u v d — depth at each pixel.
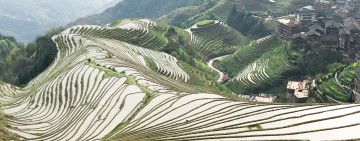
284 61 149.25
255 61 168.25
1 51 186.25
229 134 56.59
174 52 170.88
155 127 65.44
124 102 81.44
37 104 96.25
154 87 91.12
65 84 101.88
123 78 97.56
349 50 141.38
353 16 175.38
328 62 140.00
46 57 145.00
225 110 70.06
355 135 52.22
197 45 195.75
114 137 62.50
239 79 153.00
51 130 76.38
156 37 181.12
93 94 90.81
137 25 192.00
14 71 152.00
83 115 79.56
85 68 109.31
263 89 142.75
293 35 157.38
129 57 135.00
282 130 56.62
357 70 111.69
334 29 156.38
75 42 151.12
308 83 127.62
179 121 67.00
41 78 126.31
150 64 134.62
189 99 78.94
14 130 75.56
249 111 67.62
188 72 144.62
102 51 129.75
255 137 54.41
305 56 145.62
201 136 56.59
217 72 172.75
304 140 52.00
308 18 174.25
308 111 63.78
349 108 63.19
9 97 111.50
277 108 67.56
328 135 53.00
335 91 115.00
